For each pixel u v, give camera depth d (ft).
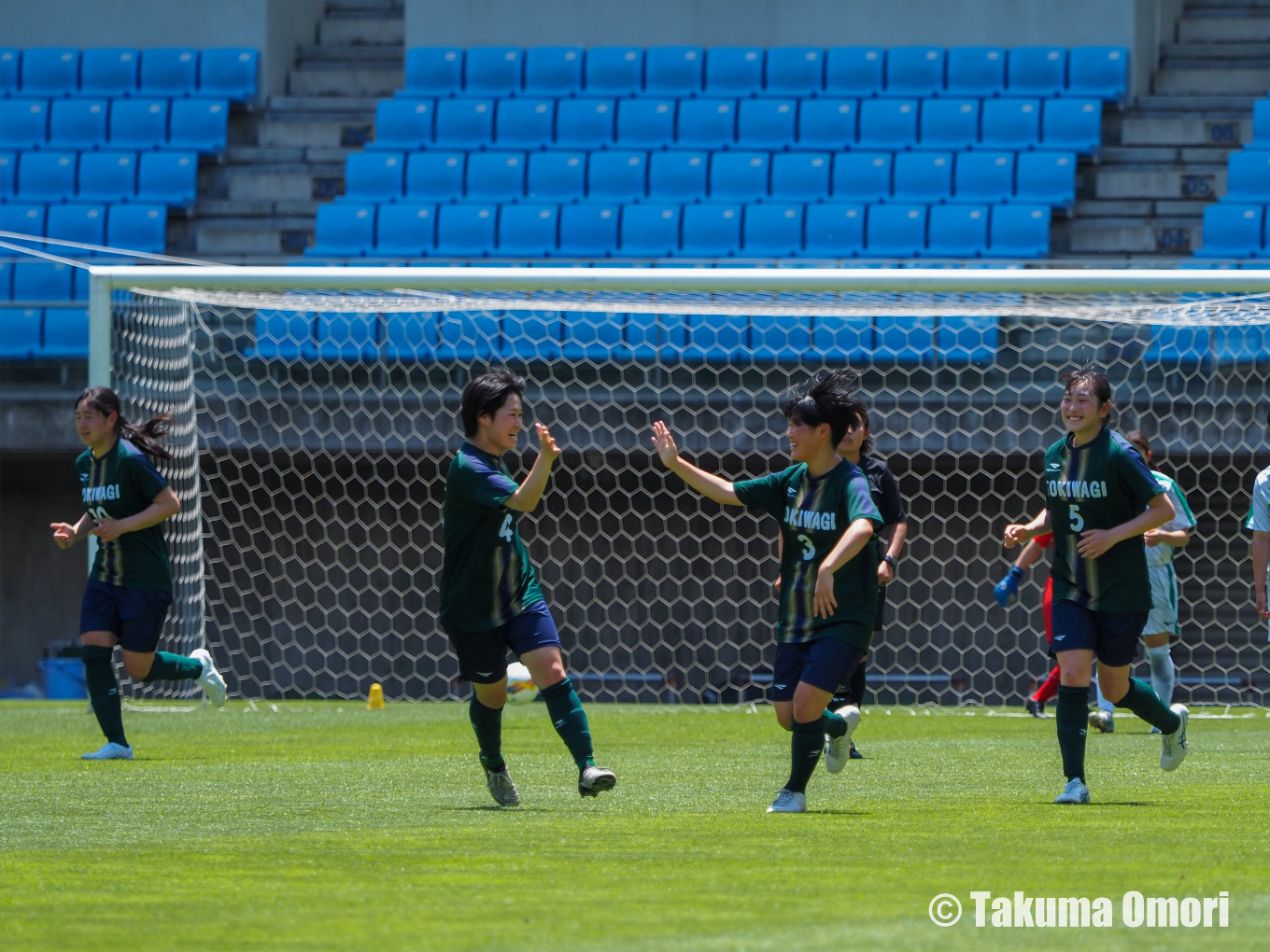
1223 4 217.77
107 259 191.21
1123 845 45.19
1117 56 197.98
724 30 209.05
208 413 146.92
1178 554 150.82
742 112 200.85
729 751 82.84
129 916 35.06
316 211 201.57
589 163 194.59
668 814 54.13
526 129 203.72
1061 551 58.59
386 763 74.90
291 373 154.20
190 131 207.41
